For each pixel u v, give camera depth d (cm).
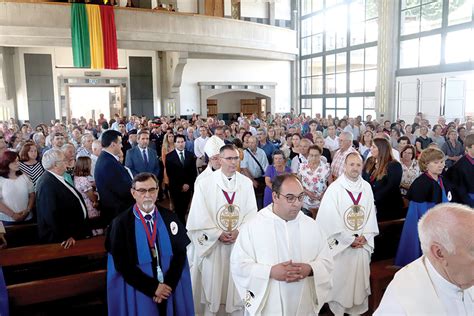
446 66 1262
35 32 1177
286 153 655
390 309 159
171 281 270
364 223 359
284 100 2014
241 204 355
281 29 1786
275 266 249
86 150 621
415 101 1367
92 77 1692
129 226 269
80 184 448
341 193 357
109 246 268
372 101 1612
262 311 257
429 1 1313
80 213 367
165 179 723
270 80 1964
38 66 1617
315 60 1911
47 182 350
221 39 1485
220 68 1848
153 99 1789
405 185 510
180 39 1376
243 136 743
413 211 376
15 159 431
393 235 448
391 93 1458
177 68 1527
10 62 1574
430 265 160
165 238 276
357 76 1680
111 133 410
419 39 1359
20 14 1159
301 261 261
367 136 665
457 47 1234
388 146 426
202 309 363
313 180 482
